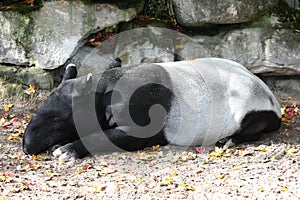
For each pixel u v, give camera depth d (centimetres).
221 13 851
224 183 606
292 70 874
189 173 636
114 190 586
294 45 869
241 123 717
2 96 841
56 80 885
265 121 729
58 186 598
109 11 862
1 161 664
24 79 859
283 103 869
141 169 650
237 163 666
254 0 849
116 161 675
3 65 866
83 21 856
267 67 873
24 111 816
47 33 857
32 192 580
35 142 679
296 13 895
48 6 853
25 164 660
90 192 582
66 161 673
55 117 685
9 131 752
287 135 757
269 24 878
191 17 861
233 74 733
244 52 870
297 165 657
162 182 605
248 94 720
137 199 564
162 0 900
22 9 852
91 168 656
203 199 564
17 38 855
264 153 694
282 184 601
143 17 898
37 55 861
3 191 579
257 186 597
